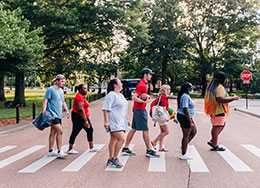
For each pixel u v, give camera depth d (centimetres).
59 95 638
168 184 442
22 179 475
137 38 2594
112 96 536
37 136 945
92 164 566
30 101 3162
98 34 2584
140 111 624
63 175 495
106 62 2705
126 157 621
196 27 4222
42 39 1950
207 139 855
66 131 1054
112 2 2372
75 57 2605
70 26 2159
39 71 2627
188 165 552
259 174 492
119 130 538
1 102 3052
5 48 1499
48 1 2398
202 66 4588
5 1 2142
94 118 1480
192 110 630
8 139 891
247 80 2022
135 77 5944
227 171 511
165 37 4088
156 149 706
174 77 6788
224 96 659
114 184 444
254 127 1136
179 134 953
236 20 4325
